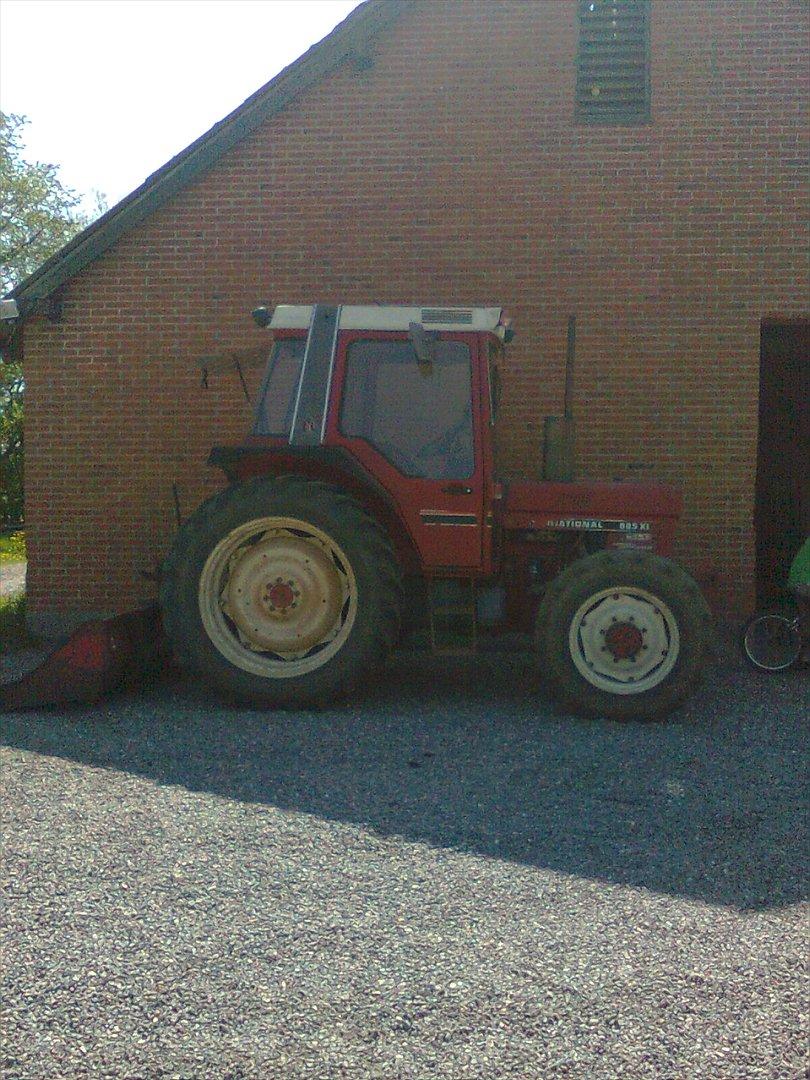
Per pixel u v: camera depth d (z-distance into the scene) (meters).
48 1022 3.54
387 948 4.03
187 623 7.78
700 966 3.88
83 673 7.83
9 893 4.54
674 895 4.52
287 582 7.79
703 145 10.99
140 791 5.91
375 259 11.26
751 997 3.66
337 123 11.25
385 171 11.23
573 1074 3.24
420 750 6.75
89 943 4.08
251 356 9.05
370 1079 3.22
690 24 11.02
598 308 11.09
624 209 11.05
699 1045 3.38
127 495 11.35
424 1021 3.52
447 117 11.19
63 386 11.35
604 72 11.08
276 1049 3.37
